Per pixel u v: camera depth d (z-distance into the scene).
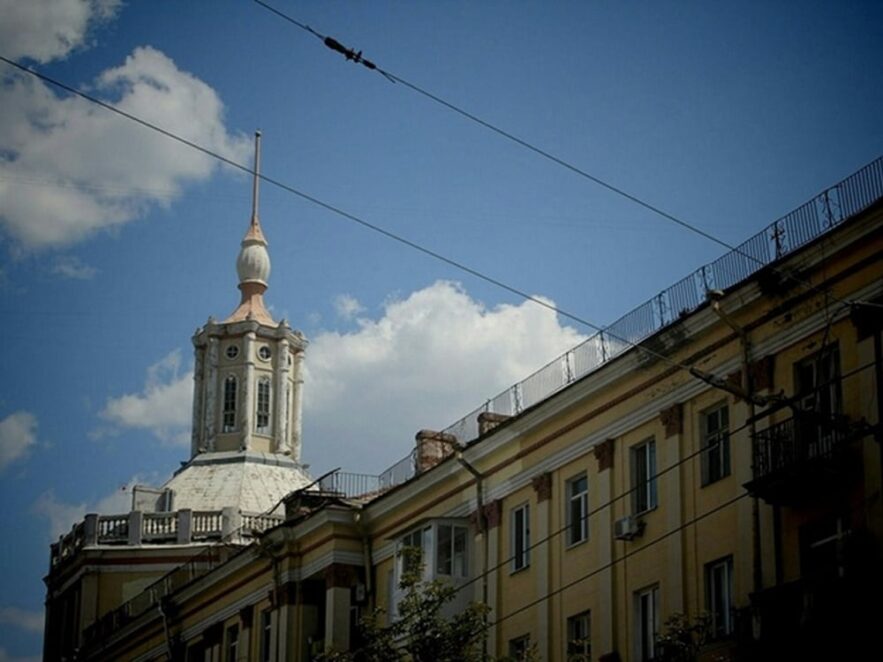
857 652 30.84
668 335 38.25
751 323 36.12
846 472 32.88
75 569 77.31
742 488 35.66
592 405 41.06
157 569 76.19
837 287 33.94
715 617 36.00
